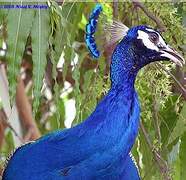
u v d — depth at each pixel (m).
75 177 6.12
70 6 8.30
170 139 7.82
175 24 7.72
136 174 6.67
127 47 6.29
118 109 6.09
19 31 6.73
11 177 6.40
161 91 7.70
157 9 7.82
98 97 8.21
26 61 11.67
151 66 7.62
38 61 6.75
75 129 6.14
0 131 11.16
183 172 8.23
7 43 6.68
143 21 8.12
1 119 10.95
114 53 6.31
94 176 6.10
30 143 6.41
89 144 6.05
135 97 6.21
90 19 6.50
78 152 6.09
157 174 7.95
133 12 8.14
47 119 12.00
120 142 6.05
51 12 7.08
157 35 6.32
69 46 7.23
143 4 7.86
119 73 6.24
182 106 8.03
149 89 7.77
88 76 8.11
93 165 6.07
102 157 6.05
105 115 6.07
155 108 7.76
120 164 6.14
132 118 6.11
